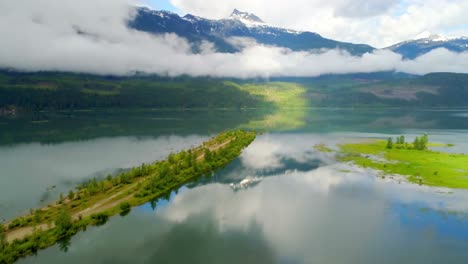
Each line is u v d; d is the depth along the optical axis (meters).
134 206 118.31
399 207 114.88
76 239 94.94
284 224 105.25
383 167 165.25
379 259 84.81
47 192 132.38
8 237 91.81
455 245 90.19
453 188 131.88
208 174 161.25
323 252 88.44
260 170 167.62
